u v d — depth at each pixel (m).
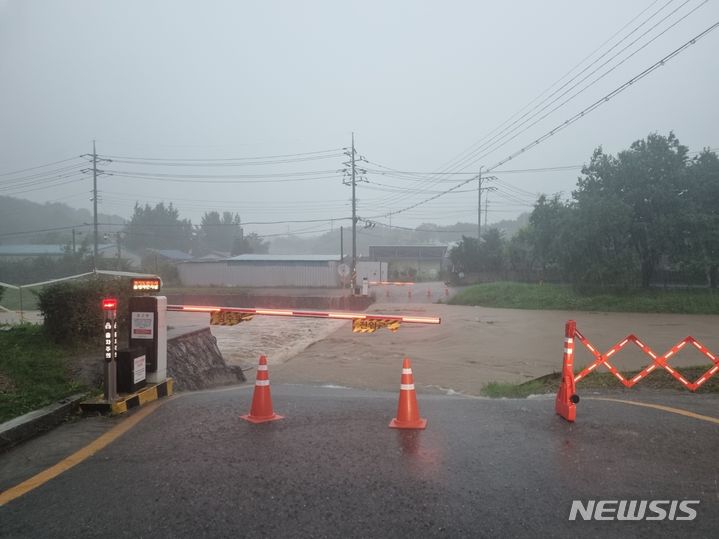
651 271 33.81
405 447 5.30
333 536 3.55
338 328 24.92
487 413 6.76
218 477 4.54
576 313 30.25
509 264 51.91
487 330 22.86
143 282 7.89
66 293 9.93
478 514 3.86
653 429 5.95
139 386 7.45
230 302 38.19
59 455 5.25
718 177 31.16
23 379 7.58
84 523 3.77
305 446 5.34
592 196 33.22
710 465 4.84
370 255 76.69
